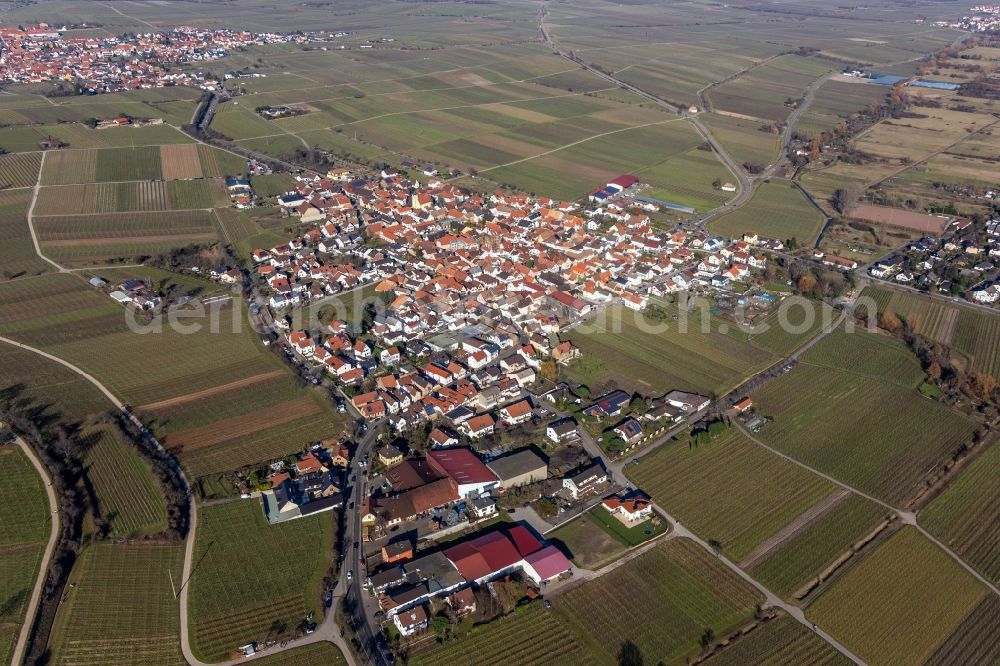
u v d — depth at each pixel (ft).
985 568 476.54
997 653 416.87
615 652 413.18
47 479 518.78
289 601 441.27
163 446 568.00
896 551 487.20
